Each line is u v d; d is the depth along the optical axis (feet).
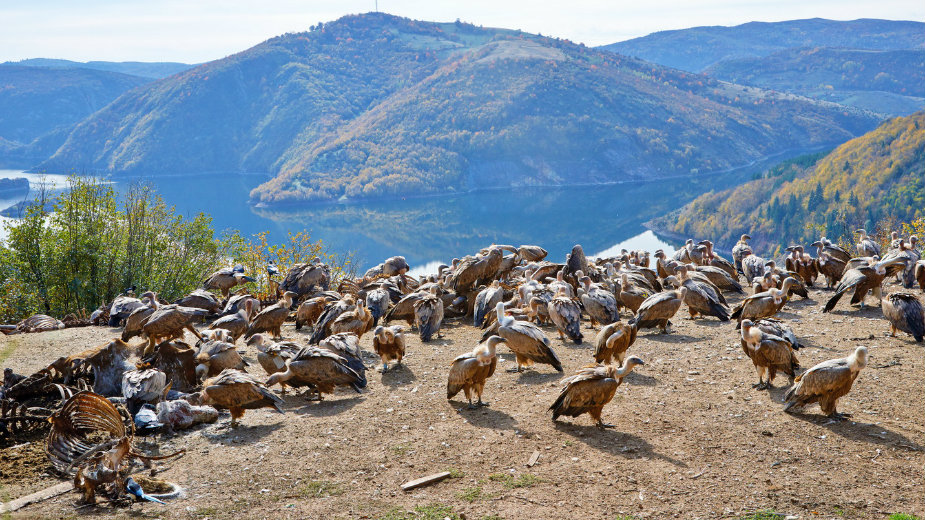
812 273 82.07
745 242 100.27
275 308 65.51
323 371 47.93
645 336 62.80
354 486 36.19
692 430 41.45
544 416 44.57
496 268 75.31
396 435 42.47
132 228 115.44
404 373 54.65
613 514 32.65
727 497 33.73
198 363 52.29
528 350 51.52
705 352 56.70
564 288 68.49
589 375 41.06
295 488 36.09
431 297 65.87
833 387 40.65
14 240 108.17
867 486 34.14
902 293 57.62
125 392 45.80
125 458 38.24
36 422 46.11
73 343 67.26
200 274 122.83
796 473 35.76
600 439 40.75
